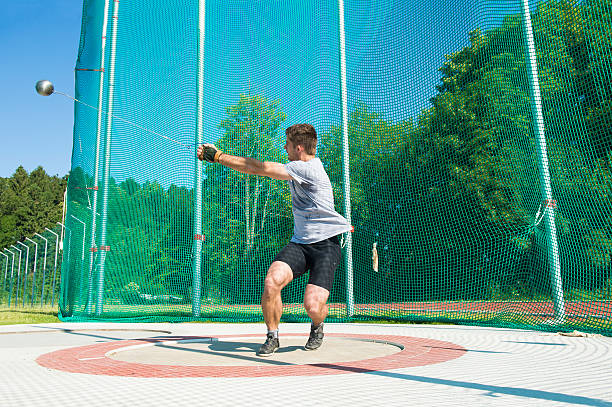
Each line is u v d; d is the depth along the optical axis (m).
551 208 5.69
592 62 5.64
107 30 9.51
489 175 6.73
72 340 5.11
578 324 5.18
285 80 8.19
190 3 8.75
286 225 8.43
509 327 5.79
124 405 1.89
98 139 9.17
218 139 8.39
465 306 7.08
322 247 3.33
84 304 8.76
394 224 7.75
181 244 8.28
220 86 8.47
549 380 2.35
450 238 7.40
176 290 8.17
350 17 7.78
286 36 8.25
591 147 5.61
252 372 2.63
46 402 1.97
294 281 8.34
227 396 2.02
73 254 9.00
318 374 2.55
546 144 5.89
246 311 8.03
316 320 3.49
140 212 8.61
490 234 6.92
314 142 3.48
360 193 7.76
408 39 7.23
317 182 3.29
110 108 9.11
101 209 8.84
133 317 8.23
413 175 7.62
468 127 6.88
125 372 2.74
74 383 2.42
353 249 7.65
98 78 9.34
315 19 7.98
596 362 2.98
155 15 9.00
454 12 6.74
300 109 8.00
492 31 6.37
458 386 2.19
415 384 2.24
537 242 6.11
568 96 5.81
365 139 7.64
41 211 47.72
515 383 2.26
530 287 6.21
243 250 8.33
